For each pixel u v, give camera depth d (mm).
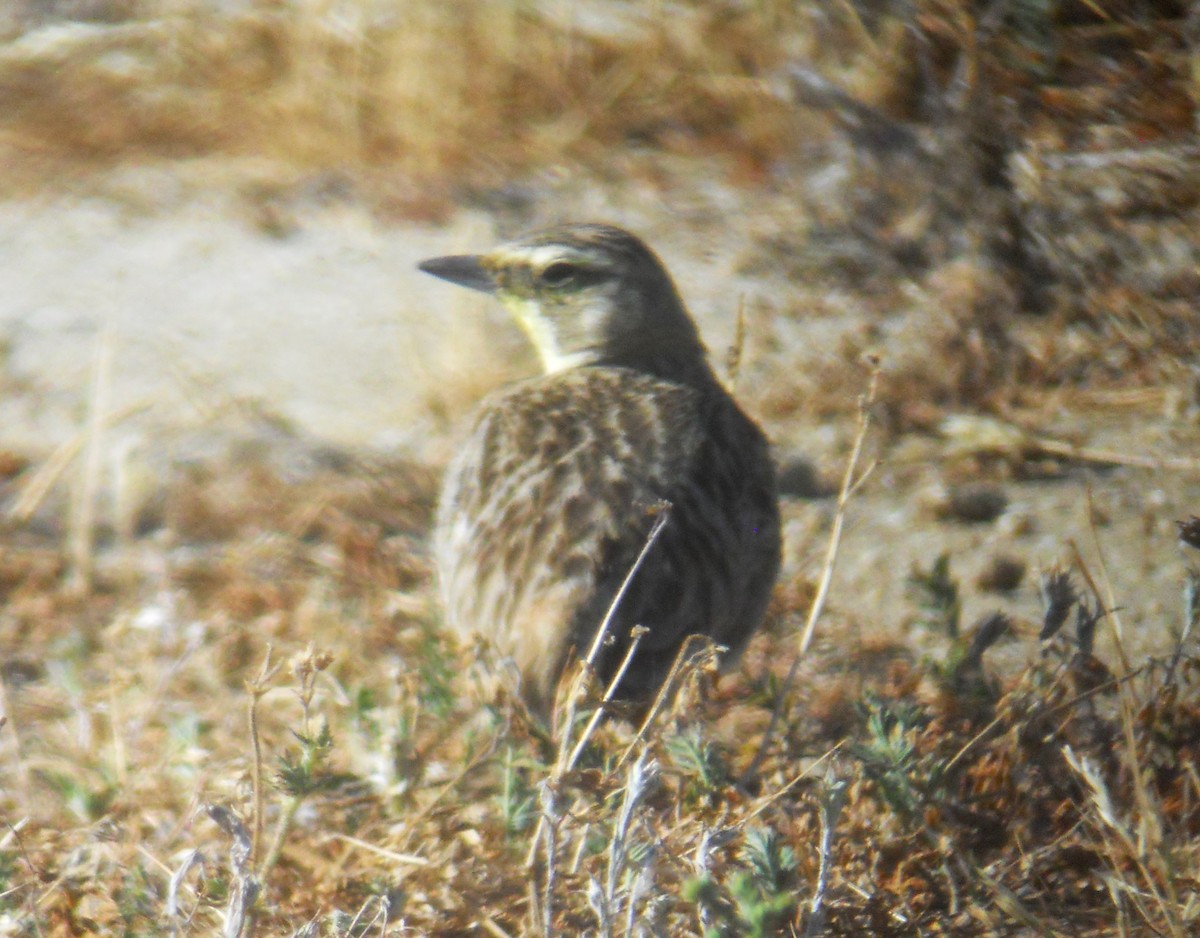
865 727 14078
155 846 13961
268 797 14430
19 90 29719
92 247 26219
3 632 18297
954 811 12945
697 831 11750
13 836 13992
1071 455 20672
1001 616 14922
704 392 16422
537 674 13305
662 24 28203
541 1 28594
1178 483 20000
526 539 13992
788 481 20359
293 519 19953
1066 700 13898
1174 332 22516
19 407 22469
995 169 24453
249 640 17812
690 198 26203
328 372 23109
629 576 13062
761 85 27125
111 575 19250
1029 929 12523
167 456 20891
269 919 12531
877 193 24938
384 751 14039
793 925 11727
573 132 27766
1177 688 13953
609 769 12070
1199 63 24703
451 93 28281
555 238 18109
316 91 28672
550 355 18266
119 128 28734
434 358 23078
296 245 26094
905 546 19172
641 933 10789
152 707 16406
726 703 15062
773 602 17672
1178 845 12828
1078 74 25188
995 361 22234
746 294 23906
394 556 19172
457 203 26719
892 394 21703
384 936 11602
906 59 26219
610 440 15125
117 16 31297
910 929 12352
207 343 23844
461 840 13172
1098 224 23656
